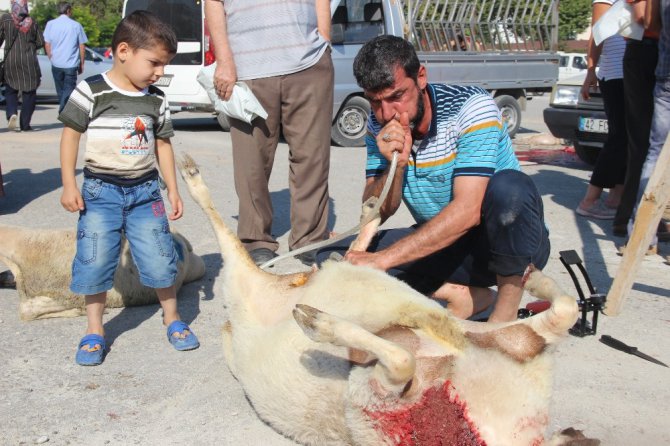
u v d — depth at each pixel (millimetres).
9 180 8711
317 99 5680
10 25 12828
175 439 3268
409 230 4215
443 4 12781
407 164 3727
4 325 4520
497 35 13797
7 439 3244
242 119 5504
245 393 3525
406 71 3369
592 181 7402
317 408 2832
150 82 4137
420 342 2627
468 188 3498
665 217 6605
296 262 5871
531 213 3402
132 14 4105
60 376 3854
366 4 11797
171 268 4238
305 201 5840
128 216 4160
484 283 3979
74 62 14055
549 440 2750
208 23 5574
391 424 2539
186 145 11711
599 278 5598
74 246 4668
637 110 6246
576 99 9844
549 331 2580
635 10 5848
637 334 4500
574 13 45062
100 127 4059
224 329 3648
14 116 13125
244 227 5840
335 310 2883
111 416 3457
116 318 4680
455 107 3588
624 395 3713
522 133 14773
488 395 2535
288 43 5551
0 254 4555
